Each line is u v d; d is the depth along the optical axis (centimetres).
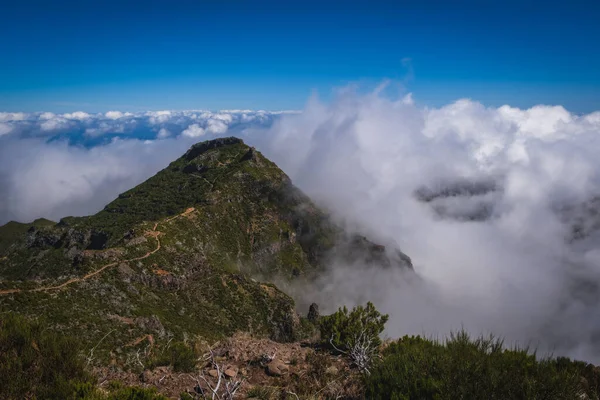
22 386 710
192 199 12188
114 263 6231
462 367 657
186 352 1041
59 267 9625
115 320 4325
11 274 9819
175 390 859
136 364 1056
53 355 788
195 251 8394
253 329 6531
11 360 752
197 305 6456
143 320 4472
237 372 957
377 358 862
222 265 8825
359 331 1103
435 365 699
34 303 3972
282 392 834
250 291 7362
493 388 616
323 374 893
